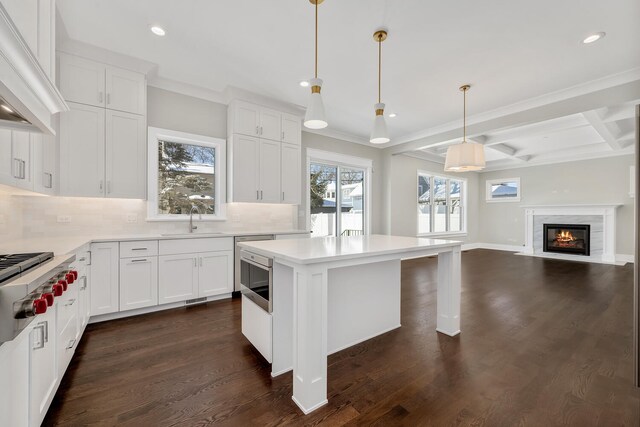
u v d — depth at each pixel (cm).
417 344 236
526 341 241
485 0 213
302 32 254
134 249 287
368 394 170
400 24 242
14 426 102
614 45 268
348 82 347
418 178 702
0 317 83
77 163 276
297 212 482
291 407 158
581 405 159
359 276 238
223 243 345
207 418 148
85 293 235
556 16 230
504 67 310
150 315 293
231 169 379
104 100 289
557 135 565
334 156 555
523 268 559
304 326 156
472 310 318
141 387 173
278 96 392
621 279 466
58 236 285
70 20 238
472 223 870
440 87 358
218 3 219
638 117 165
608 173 661
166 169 353
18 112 104
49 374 138
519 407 158
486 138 570
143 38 264
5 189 197
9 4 94
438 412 154
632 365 202
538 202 770
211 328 262
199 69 320
